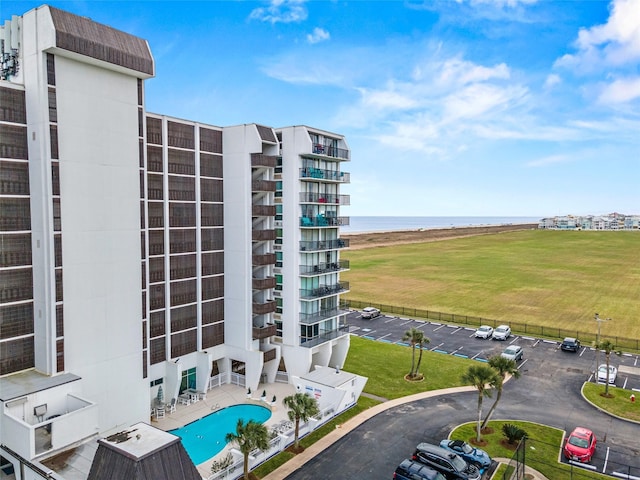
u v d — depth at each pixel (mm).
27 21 30000
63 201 30672
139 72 34156
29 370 31266
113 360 34094
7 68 31641
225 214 44969
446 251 178625
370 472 30734
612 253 166750
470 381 35031
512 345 60375
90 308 32500
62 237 30688
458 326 71188
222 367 45906
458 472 29891
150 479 21172
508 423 38250
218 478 28812
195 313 42906
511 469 31141
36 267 30766
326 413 38219
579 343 61312
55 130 30078
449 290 99938
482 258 155375
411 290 100000
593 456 33281
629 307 83812
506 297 92312
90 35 31000
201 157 42719
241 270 44156
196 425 37500
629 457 33219
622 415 40031
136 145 35031
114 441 22969
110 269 33625
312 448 33656
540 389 45969
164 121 39219
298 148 44500
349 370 50344
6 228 29734
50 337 30406
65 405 29750
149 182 38344
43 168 29688
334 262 50031
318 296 46281
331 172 47969
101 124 32656
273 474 30250
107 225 33312
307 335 45969
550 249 181750
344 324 53875
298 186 45062
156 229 39062
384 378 48156
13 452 26469
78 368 31984
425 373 49781
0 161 29312
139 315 35750
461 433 36312
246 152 43219
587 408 41562
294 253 45469
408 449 33781
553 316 77438
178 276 41062
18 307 30547
